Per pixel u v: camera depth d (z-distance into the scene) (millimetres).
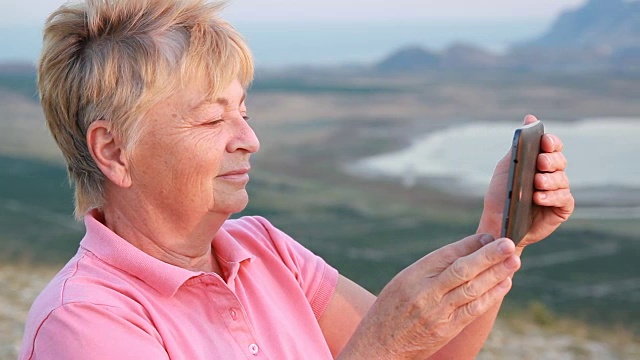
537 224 1755
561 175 1680
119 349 1496
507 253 1501
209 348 1633
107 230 1686
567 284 50469
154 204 1690
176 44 1619
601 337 11078
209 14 1667
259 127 184625
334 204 90938
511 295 44219
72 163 1742
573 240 70375
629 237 71438
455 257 1614
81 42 1656
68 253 40031
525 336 10195
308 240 66375
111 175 1663
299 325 1858
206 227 1718
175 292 1639
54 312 1520
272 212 83688
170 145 1631
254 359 1675
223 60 1635
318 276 1995
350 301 2004
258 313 1787
